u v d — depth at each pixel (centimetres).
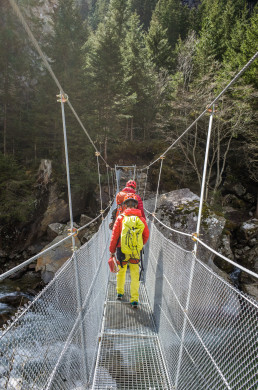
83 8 3766
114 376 199
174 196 768
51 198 1262
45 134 1528
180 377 156
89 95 1548
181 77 1591
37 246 1150
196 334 133
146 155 1714
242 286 803
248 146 1328
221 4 2416
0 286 748
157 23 2291
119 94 1630
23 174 1315
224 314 104
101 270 289
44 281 770
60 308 120
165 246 243
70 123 1451
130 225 265
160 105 1853
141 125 2089
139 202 304
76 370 143
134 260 282
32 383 80
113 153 1695
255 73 1159
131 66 1911
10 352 71
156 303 265
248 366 79
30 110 1562
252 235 1059
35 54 1611
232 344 92
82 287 175
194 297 146
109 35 1572
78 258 171
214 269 708
